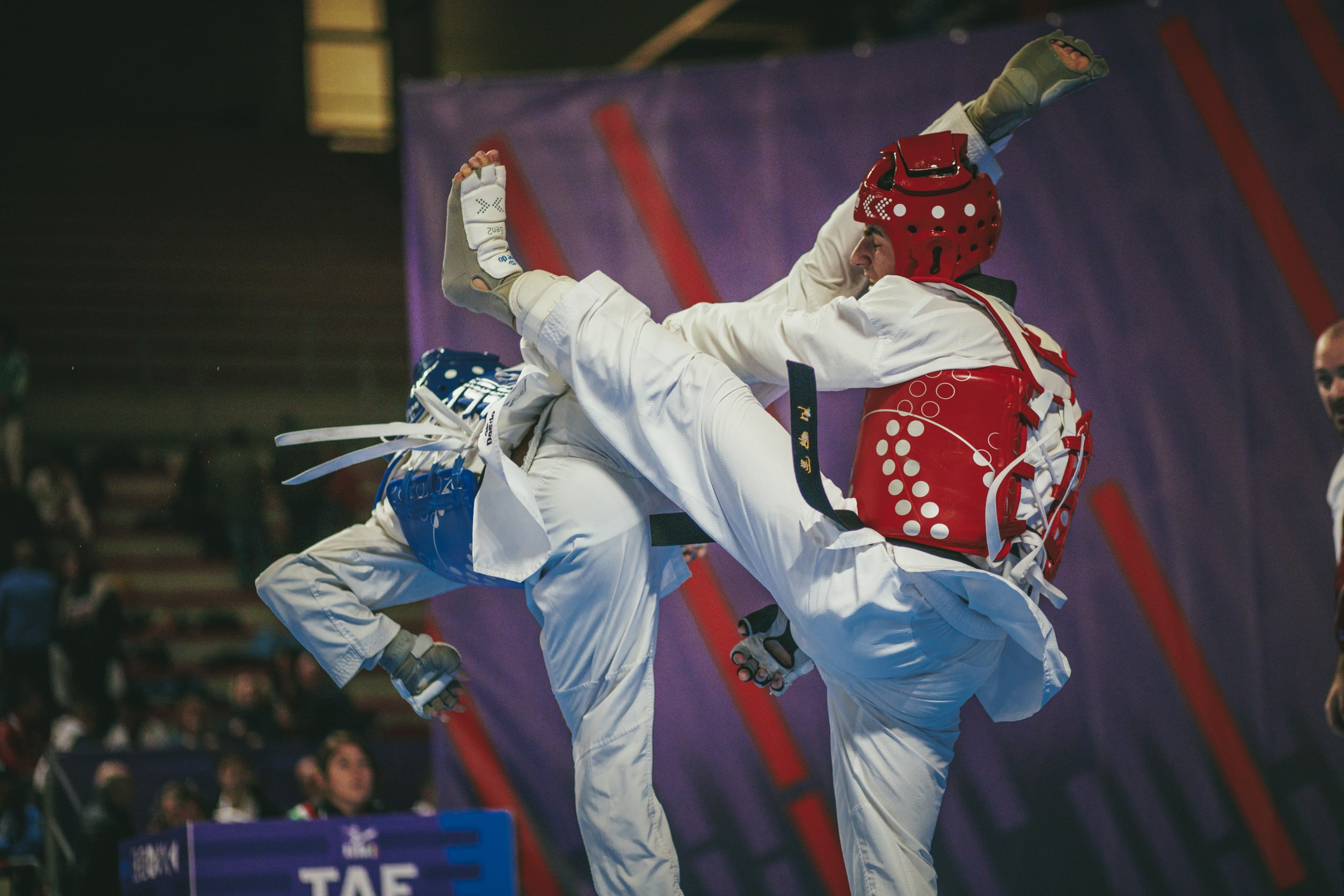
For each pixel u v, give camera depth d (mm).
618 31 27641
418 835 6461
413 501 5742
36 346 22453
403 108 10086
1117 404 9297
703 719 9781
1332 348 8875
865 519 5055
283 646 17031
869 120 9695
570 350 5367
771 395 5871
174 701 16953
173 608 19297
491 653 9922
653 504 5613
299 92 28438
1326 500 8891
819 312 5227
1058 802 9367
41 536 17938
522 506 5359
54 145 25125
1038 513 5023
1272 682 9016
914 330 4996
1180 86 9234
